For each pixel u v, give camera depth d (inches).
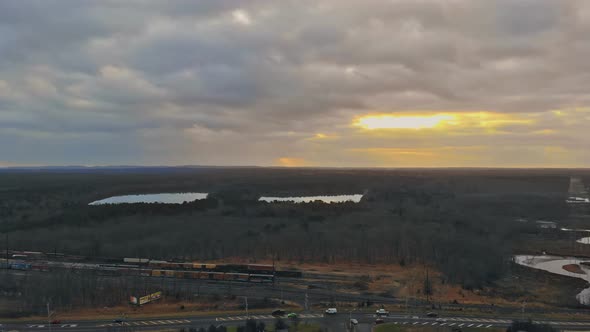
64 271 7593.5
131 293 6589.6
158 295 6589.6
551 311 6151.6
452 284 7559.1
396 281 7721.5
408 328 5300.2
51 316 5777.6
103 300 6392.7
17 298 6441.9
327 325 5408.5
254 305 6269.7
